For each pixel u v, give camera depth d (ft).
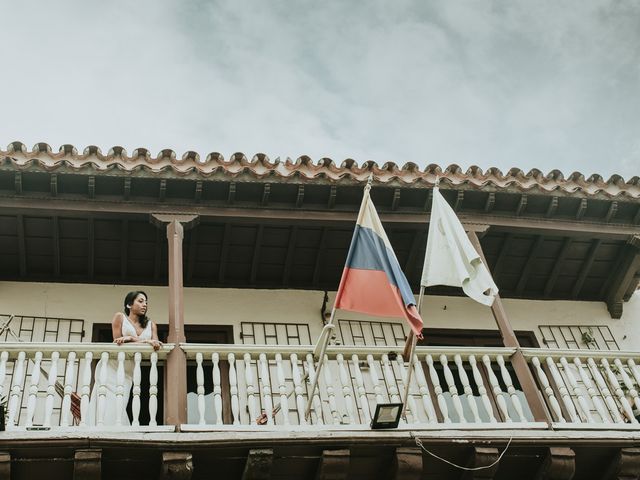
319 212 36.94
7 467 24.38
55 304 37.37
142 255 37.96
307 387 34.91
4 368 27.73
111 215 34.94
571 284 43.62
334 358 32.37
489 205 38.04
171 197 35.35
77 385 33.37
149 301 38.55
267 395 29.43
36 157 34.12
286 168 37.06
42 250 36.88
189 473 25.80
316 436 27.30
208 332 38.40
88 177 33.91
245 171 35.29
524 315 42.93
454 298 42.70
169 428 27.14
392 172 37.76
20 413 32.50
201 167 35.73
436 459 28.55
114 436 25.54
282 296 40.32
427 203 37.60
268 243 38.34
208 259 38.68
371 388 36.01
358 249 31.35
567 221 39.55
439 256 31.63
